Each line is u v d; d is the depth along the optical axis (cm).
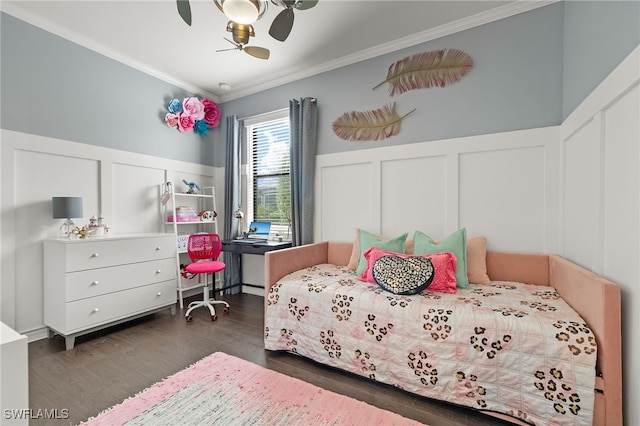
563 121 206
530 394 136
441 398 155
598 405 125
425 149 259
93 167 279
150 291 278
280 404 154
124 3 222
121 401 157
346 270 265
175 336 244
